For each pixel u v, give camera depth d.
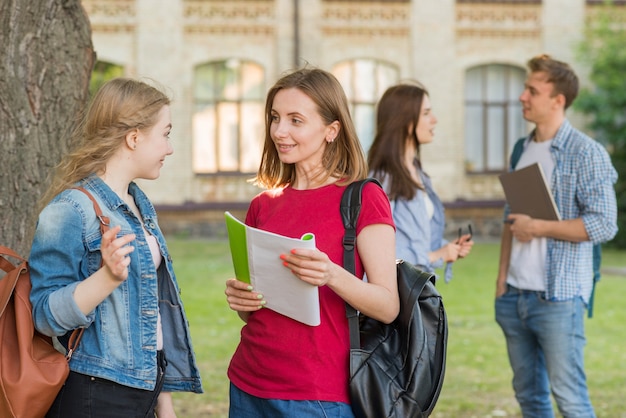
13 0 4.09
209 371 7.67
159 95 3.05
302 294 2.87
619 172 19.92
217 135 21.34
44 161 4.19
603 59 20.14
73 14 4.36
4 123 4.09
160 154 3.05
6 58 4.09
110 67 20.72
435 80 21.67
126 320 2.95
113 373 2.91
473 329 9.83
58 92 4.26
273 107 3.18
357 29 21.33
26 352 2.77
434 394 3.01
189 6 20.81
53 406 2.91
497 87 22.19
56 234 2.85
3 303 2.81
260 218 3.25
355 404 2.94
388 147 4.53
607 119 19.89
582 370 4.63
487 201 21.89
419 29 21.53
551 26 21.77
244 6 20.94
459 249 4.76
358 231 3.04
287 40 21.11
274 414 3.02
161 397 3.32
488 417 6.24
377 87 21.67
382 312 2.95
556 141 4.73
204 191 21.23
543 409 4.86
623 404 6.60
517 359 4.86
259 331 3.08
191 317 10.43
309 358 2.99
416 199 4.48
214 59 20.94
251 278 2.96
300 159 3.14
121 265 2.70
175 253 17.55
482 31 21.72
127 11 20.69
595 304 11.62
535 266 4.66
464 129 22.11
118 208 2.99
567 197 4.66
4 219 4.09
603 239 4.52
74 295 2.75
